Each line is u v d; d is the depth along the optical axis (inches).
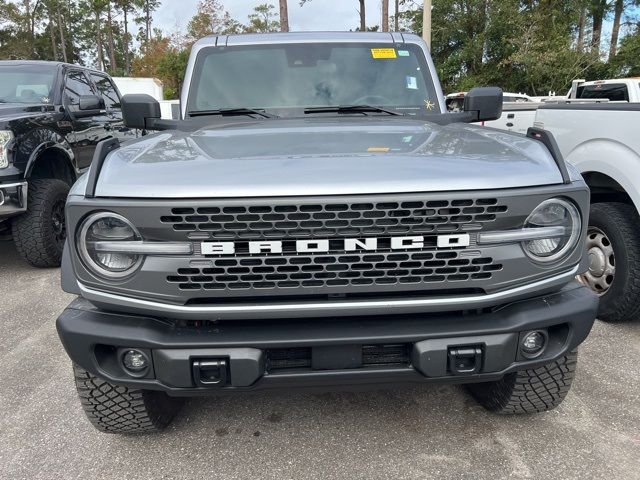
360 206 74.0
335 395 120.0
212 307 77.3
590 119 154.9
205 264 75.4
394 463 97.2
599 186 158.1
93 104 244.1
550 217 80.0
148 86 909.2
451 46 1075.9
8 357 142.8
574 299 85.0
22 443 105.4
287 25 938.7
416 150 87.4
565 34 1000.2
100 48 2186.3
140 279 76.9
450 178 76.0
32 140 203.9
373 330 79.4
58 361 140.2
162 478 95.0
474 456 98.7
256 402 117.8
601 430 105.6
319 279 76.5
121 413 97.1
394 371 81.3
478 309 83.4
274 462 98.3
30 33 2269.9
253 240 74.7
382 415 112.1
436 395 119.0
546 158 85.3
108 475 95.9
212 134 105.8
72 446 104.2
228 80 136.1
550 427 106.9
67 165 235.5
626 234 145.5
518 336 81.8
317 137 98.8
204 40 143.2
